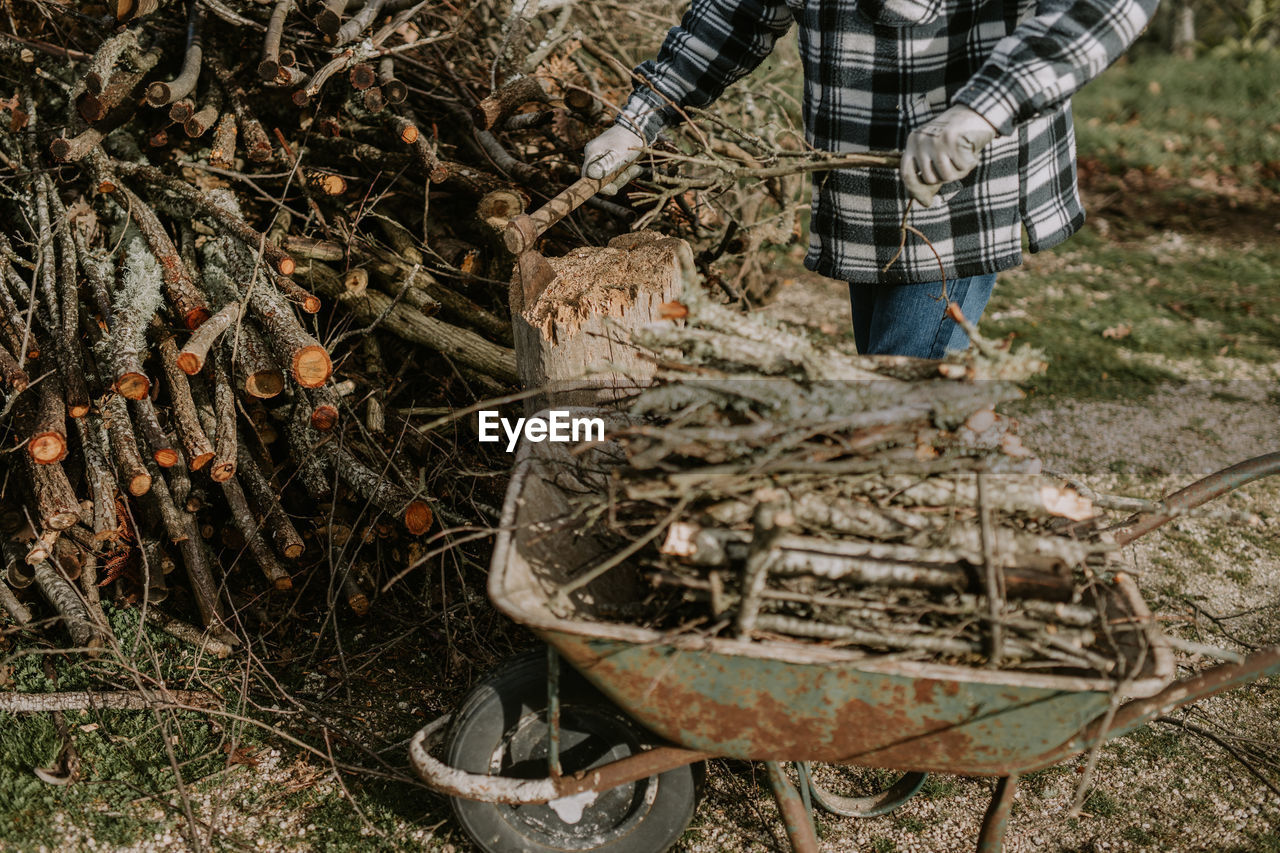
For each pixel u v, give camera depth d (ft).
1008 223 8.31
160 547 9.64
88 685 9.09
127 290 9.98
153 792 8.26
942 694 6.03
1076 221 8.64
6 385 9.05
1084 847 8.29
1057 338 18.57
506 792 6.82
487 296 11.32
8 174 11.71
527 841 7.36
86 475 9.37
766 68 16.69
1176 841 8.36
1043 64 6.70
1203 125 32.68
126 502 9.33
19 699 8.61
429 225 11.62
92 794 8.19
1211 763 9.20
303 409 10.18
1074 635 6.16
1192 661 10.53
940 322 8.75
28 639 9.52
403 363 11.00
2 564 9.78
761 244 14.98
